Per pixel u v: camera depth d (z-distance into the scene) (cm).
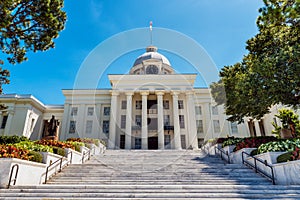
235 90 1149
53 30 934
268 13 322
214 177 688
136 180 635
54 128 1239
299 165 566
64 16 953
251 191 511
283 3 344
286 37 916
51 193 510
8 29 831
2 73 1100
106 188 539
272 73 842
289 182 587
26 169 598
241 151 888
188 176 695
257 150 788
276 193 500
